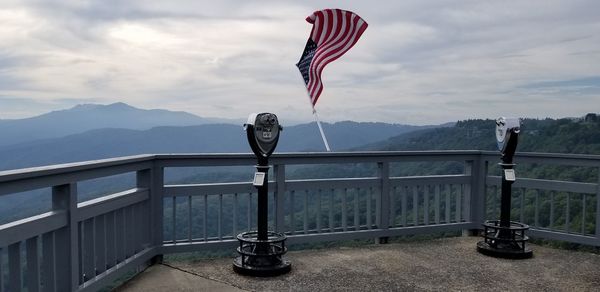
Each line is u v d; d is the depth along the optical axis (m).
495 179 5.53
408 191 5.77
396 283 3.81
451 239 5.46
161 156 4.10
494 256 4.63
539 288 3.73
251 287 3.65
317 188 4.85
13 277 2.43
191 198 4.31
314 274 4.02
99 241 3.32
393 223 5.27
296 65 5.89
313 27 5.75
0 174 2.25
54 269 2.77
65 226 2.84
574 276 4.05
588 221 5.07
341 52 5.72
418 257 4.62
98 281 3.20
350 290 3.62
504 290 3.68
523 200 5.29
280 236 4.26
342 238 4.97
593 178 5.09
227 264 4.27
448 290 3.66
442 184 5.52
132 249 3.78
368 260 4.50
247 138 3.90
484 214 5.65
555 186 5.03
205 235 4.37
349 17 5.71
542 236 5.13
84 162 3.04
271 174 4.86
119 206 3.52
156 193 4.14
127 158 3.57
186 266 4.18
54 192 2.84
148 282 3.70
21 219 2.51
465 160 5.60
